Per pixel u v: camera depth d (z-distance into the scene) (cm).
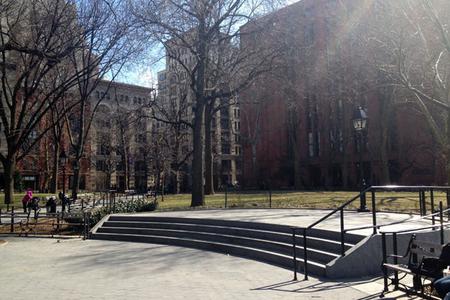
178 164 5162
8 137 3303
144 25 2438
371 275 902
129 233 1695
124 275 976
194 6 2489
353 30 3641
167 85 4147
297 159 5994
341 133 5822
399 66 2002
